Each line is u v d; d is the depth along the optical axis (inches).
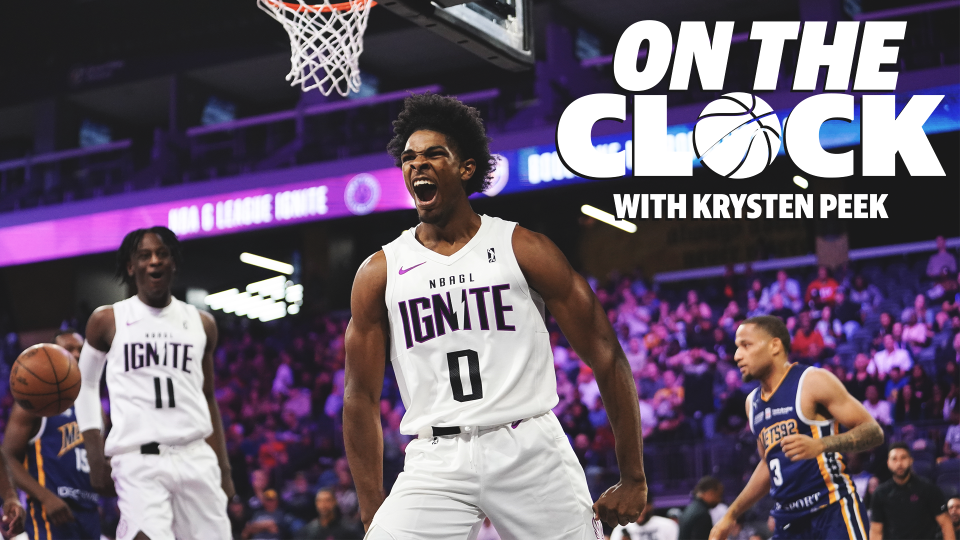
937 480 354.0
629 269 692.7
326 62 216.5
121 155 894.4
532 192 685.3
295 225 733.3
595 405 502.6
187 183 713.6
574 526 107.4
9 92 910.4
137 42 879.1
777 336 182.4
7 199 836.6
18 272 809.5
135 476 177.0
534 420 107.7
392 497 107.0
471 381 106.7
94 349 184.7
